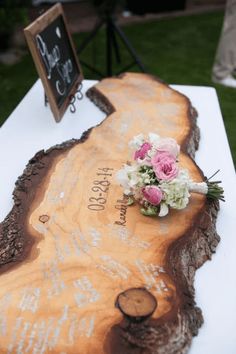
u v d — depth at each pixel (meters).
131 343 0.81
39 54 1.51
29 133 1.60
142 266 0.96
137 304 0.85
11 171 1.39
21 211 1.13
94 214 1.12
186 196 1.08
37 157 1.33
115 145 1.43
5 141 1.55
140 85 1.87
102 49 4.09
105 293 0.89
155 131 1.52
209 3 5.26
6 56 3.86
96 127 1.52
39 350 0.81
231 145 2.77
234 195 1.31
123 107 1.68
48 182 1.23
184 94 1.91
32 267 0.96
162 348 0.82
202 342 0.90
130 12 4.98
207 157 1.50
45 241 1.03
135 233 1.06
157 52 4.09
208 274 1.05
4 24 3.70
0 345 0.82
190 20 4.82
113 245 1.02
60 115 1.64
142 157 1.15
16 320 0.85
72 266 0.96
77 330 0.83
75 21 4.72
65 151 1.37
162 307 0.86
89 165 1.31
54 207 1.14
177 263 0.98
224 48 3.30
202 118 1.74
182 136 1.49
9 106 3.19
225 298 0.99
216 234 1.14
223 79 3.45
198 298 0.98
